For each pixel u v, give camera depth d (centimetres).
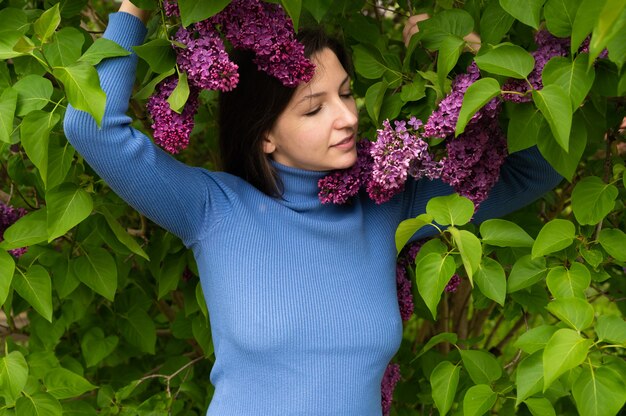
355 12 194
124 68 142
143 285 240
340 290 155
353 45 186
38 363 195
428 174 152
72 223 156
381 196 157
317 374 151
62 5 173
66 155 158
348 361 153
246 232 154
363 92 211
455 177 153
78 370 221
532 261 151
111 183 144
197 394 221
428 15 177
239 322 151
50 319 171
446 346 264
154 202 147
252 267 152
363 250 163
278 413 151
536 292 178
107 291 187
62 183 159
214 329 162
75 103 125
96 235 196
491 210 175
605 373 128
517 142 137
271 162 163
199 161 285
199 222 154
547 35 136
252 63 155
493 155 155
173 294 249
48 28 134
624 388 126
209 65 134
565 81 125
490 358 166
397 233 144
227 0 127
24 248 177
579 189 147
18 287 171
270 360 151
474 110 126
